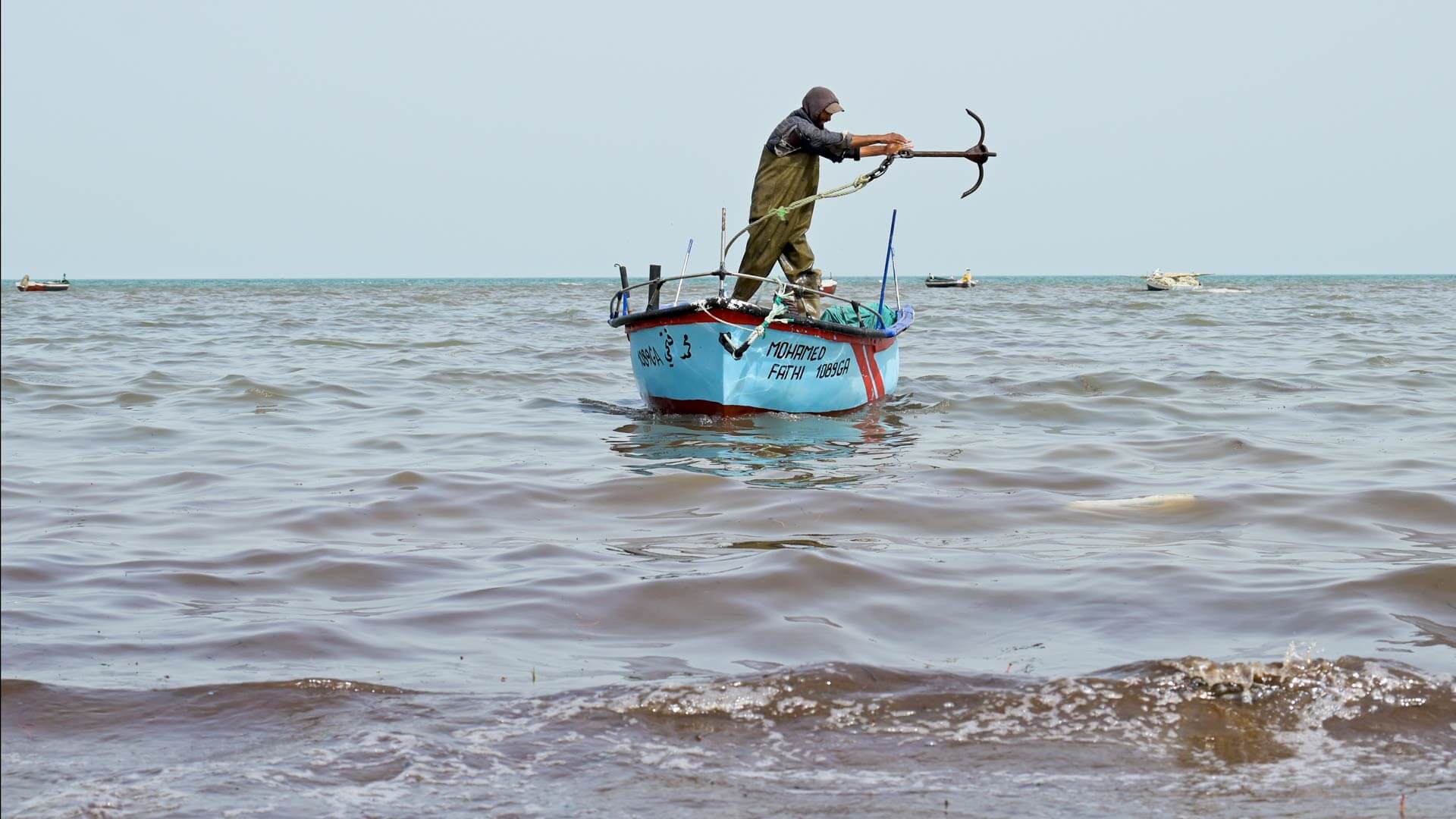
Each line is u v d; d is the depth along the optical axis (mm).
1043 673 4863
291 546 7199
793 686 4668
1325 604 5754
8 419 13359
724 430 12156
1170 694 4605
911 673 4832
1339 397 14844
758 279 11727
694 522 7898
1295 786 3934
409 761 4070
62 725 4316
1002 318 37312
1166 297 60594
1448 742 4238
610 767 4043
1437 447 10805
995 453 10727
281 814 3721
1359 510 8070
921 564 6641
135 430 12508
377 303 56000
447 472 9742
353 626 5520
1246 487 8891
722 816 3727
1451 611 5672
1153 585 6164
